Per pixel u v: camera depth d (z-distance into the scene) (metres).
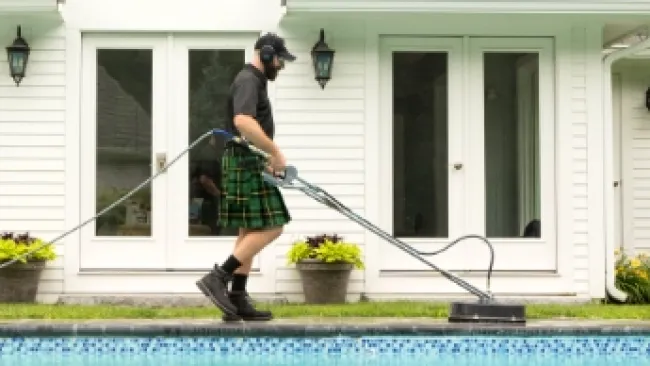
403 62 9.06
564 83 9.04
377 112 8.92
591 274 9.02
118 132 8.88
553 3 8.53
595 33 9.06
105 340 5.98
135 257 8.83
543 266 9.05
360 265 8.58
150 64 8.91
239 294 6.47
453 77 9.05
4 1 8.34
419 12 8.50
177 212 8.85
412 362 5.93
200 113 8.91
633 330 6.17
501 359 6.05
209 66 8.91
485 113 9.10
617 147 11.06
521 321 6.38
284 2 8.56
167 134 8.88
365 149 8.91
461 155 9.04
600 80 9.05
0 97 8.75
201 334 5.95
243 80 6.24
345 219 8.88
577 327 6.14
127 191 8.88
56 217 8.77
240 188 6.23
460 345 6.07
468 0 8.50
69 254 8.74
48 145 8.78
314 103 8.89
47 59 8.79
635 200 11.03
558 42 9.04
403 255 8.94
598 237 9.02
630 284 9.18
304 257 8.53
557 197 9.03
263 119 6.37
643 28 9.33
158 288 8.77
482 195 9.05
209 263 8.85
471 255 9.00
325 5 8.47
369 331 6.02
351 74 8.93
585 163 9.05
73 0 8.80
